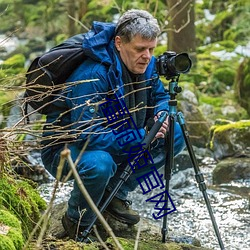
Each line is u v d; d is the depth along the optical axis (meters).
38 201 3.43
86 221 3.29
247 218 4.73
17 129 3.00
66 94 3.27
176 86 3.30
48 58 3.29
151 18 3.23
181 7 8.98
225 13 11.42
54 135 3.23
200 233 4.41
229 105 8.29
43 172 5.23
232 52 10.14
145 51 3.22
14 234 2.72
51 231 3.42
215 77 9.04
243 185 5.61
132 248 3.10
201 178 3.42
